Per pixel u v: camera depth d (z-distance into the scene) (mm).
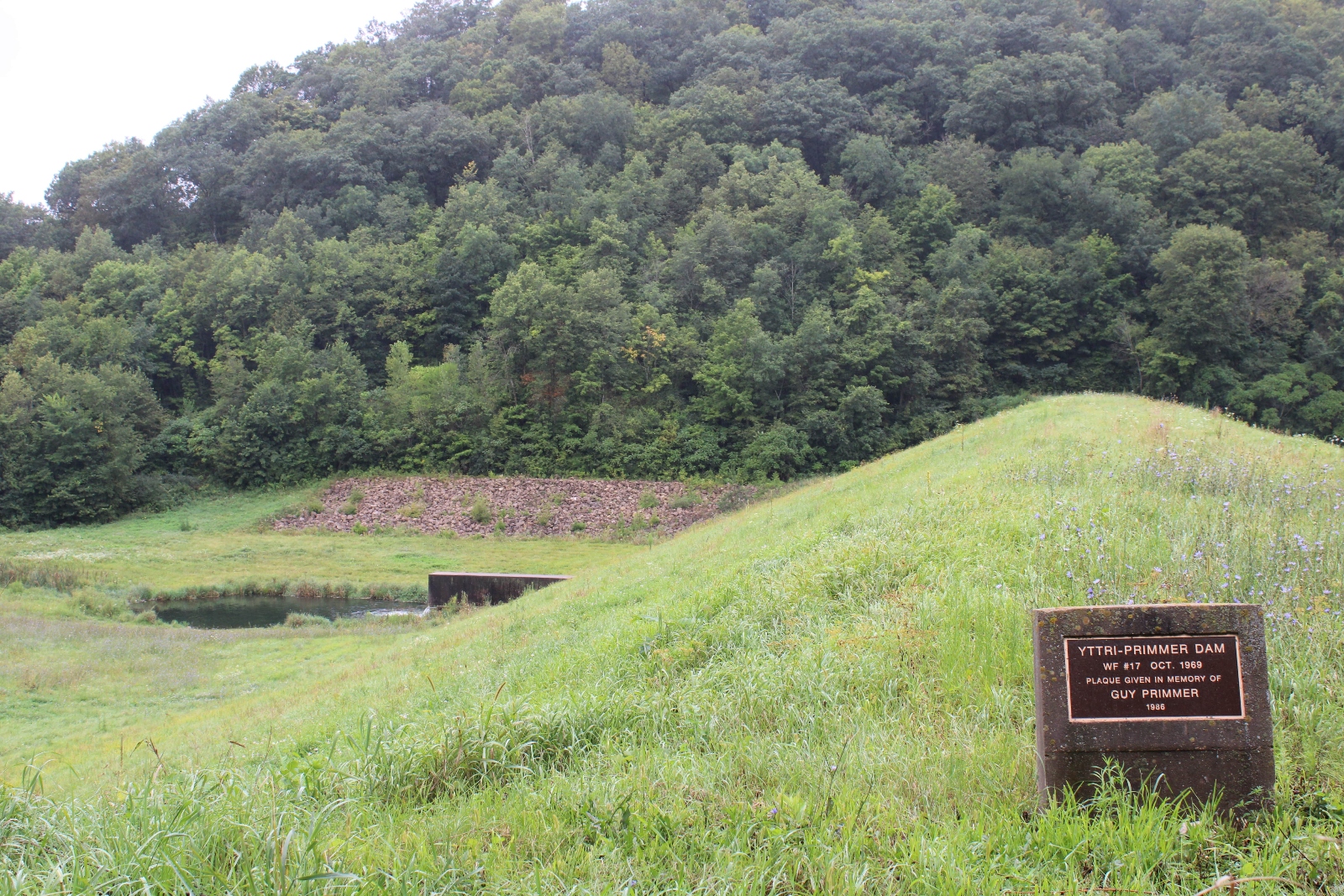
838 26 96688
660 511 50844
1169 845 4152
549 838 4875
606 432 58844
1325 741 5078
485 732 6586
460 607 28266
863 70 96062
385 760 6324
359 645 23094
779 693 6957
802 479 55312
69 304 70688
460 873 4406
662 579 16391
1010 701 6047
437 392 60188
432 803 5906
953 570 9047
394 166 87500
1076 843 4230
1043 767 4605
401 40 116438
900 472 23203
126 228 88438
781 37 101812
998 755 5355
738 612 9688
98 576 36938
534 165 82812
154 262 75438
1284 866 3980
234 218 89312
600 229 71438
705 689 7477
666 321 63844
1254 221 69938
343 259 70750
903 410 61000
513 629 16172
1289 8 96688
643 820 4891
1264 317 58688
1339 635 6336
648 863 4527
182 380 68812
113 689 19312
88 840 4707
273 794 5441
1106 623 4570
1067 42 93250
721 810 5008
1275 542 8258
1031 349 66750
